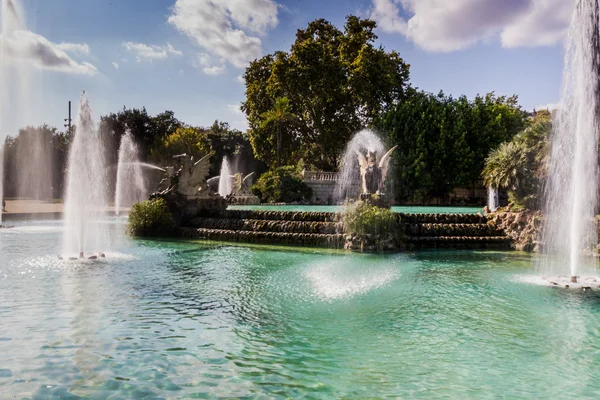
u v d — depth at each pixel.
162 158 49.56
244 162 71.69
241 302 8.28
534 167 16.98
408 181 38.47
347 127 48.22
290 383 4.93
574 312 7.77
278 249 15.53
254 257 13.73
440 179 39.53
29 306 7.69
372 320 7.27
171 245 16.39
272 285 9.73
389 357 5.70
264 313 7.59
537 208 16.58
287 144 51.16
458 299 8.66
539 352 5.90
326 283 10.00
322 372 5.23
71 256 12.91
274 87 45.38
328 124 48.03
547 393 4.73
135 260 12.73
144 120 59.03
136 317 7.19
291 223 17.42
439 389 4.81
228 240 17.88
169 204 20.17
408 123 40.19
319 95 45.09
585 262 13.00
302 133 51.41
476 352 5.90
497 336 6.51
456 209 29.25
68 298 8.27
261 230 17.86
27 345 5.86
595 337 6.48
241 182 38.16
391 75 45.34
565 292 9.26
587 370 5.33
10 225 22.22
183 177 20.94
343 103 46.88
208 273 11.02
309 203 40.19
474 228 16.58
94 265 11.76
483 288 9.60
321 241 16.23
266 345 6.08
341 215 16.80
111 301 8.16
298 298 8.62
